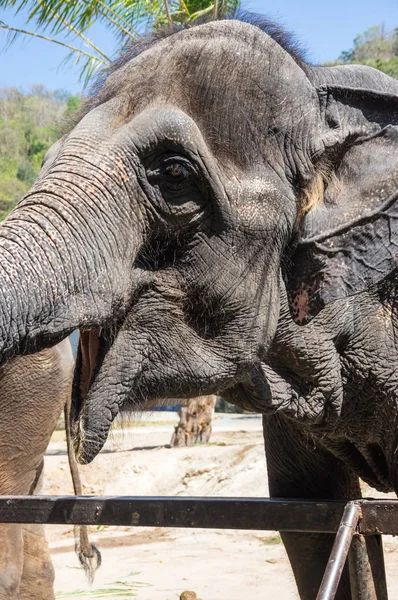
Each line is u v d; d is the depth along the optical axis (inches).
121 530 405.1
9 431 204.1
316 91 116.9
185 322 111.3
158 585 280.1
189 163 107.5
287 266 117.5
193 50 112.6
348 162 117.6
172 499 107.4
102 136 107.7
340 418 130.8
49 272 98.1
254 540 361.7
